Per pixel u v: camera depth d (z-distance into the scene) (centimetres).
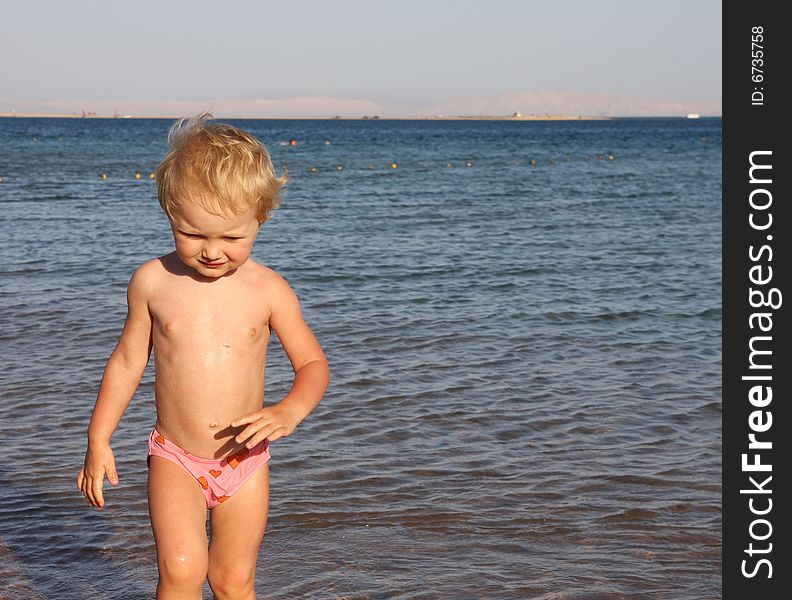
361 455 490
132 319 301
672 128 13775
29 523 403
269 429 272
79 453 490
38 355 697
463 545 382
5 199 2088
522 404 584
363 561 367
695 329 811
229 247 277
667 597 340
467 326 811
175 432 293
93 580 354
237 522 295
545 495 436
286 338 306
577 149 5738
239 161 268
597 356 711
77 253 1246
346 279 1056
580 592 343
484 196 2339
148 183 2639
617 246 1382
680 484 451
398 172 3394
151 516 282
